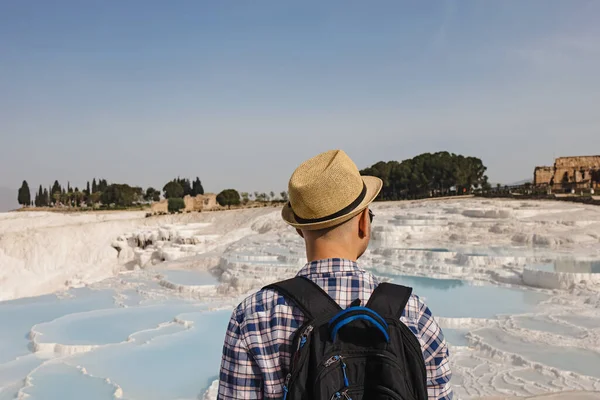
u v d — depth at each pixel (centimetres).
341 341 174
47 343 1247
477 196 4769
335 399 165
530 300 1509
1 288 3591
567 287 1594
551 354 1064
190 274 2212
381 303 184
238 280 1883
